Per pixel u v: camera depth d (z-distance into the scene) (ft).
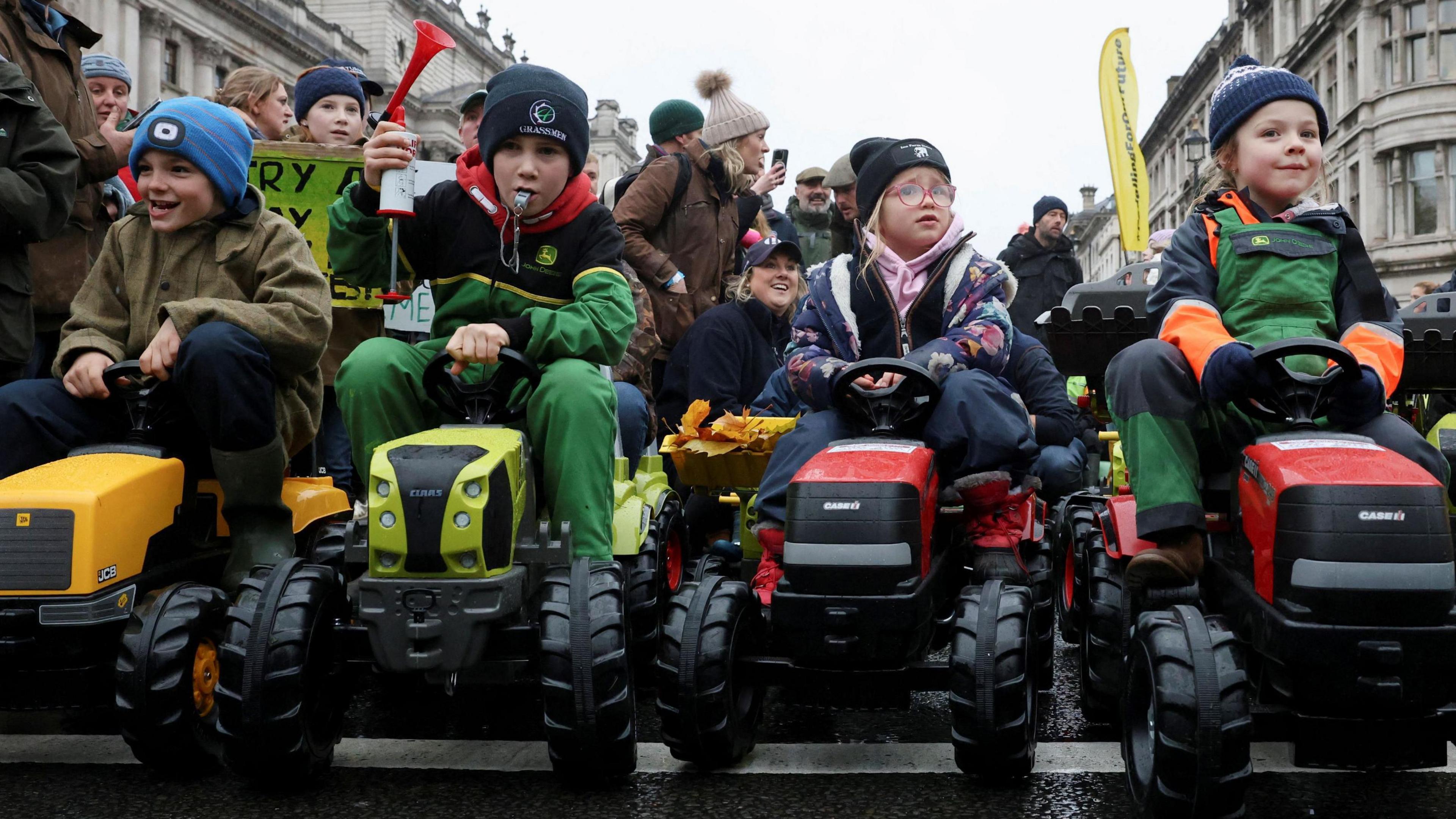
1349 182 127.24
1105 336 13.67
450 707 11.87
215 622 9.54
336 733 9.64
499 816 8.66
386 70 200.03
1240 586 8.85
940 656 13.61
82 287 12.48
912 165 12.19
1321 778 9.45
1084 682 11.51
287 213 17.75
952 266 12.21
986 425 10.69
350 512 12.61
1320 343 8.71
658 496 14.57
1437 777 9.46
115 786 9.30
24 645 9.04
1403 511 7.75
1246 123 10.66
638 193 19.81
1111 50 57.67
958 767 9.44
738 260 21.88
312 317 11.07
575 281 11.18
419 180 16.40
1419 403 15.52
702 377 18.10
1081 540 13.66
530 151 10.94
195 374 10.22
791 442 11.25
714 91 22.09
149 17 139.03
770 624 10.53
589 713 8.93
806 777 9.57
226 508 10.69
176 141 10.88
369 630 8.96
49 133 12.57
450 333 11.60
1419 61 117.29
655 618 12.76
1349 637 7.68
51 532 9.09
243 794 9.13
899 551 9.28
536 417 10.38
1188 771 7.82
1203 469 10.04
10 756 10.07
